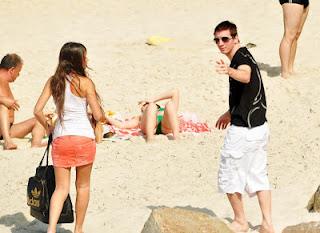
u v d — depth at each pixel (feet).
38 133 98.22
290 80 122.83
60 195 59.52
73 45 59.67
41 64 143.23
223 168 60.85
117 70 137.39
